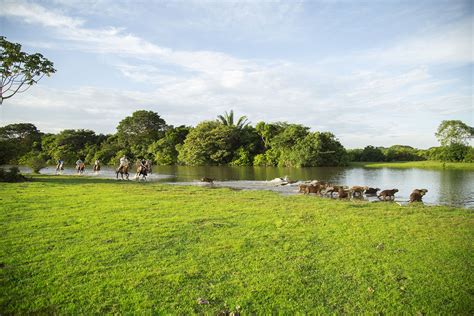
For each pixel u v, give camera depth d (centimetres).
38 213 1269
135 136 8606
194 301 608
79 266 745
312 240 962
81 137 8769
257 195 1980
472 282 689
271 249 877
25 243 894
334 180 3481
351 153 8450
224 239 959
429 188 2670
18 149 3053
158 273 715
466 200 2017
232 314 567
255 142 7794
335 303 609
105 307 586
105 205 1473
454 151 6047
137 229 1051
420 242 947
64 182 2564
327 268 754
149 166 4166
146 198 1723
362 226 1141
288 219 1242
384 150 8962
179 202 1609
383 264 779
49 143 8456
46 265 749
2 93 2567
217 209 1435
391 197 2183
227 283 675
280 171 5072
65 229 1032
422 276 716
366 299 623
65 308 580
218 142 7300
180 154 7531
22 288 643
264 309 588
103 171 4797
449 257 827
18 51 2550
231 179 3538
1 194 1745
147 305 592
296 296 630
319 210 1452
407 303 611
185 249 870
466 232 1062
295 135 6794
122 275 703
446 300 622
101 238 946
